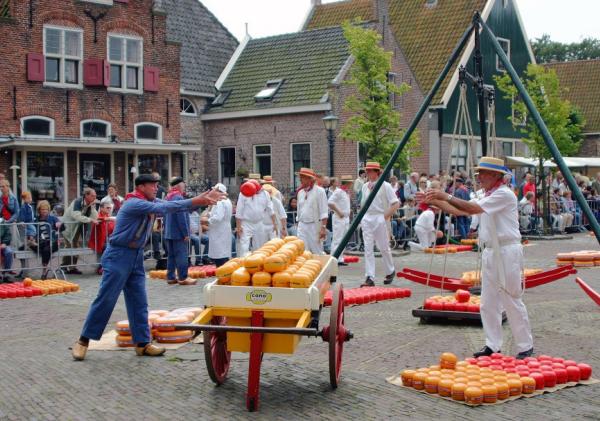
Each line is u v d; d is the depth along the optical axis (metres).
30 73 23.28
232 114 30.25
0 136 22.81
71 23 24.27
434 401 6.23
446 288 11.77
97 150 24.53
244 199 13.95
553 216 25.19
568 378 6.71
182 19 32.41
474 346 8.30
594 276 14.59
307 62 30.25
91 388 6.73
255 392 6.05
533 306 10.97
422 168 32.97
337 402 6.23
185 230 13.62
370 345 8.38
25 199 14.96
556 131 26.94
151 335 8.50
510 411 5.95
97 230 15.45
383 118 26.20
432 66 34.88
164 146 25.36
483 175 7.75
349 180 18.14
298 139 28.84
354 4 38.25
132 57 25.81
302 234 14.89
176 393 6.57
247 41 33.38
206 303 6.47
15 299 12.09
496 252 7.58
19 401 6.35
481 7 35.56
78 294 12.63
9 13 23.28
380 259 18.30
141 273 8.06
